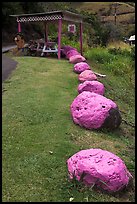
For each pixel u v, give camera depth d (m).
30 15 15.07
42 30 26.52
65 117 6.69
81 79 9.66
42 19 14.73
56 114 6.82
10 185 4.36
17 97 7.64
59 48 14.17
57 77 10.09
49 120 6.49
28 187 4.34
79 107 6.42
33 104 7.23
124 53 17.69
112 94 9.98
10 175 4.58
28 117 6.53
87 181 4.20
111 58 15.20
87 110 6.27
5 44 20.95
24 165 4.83
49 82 9.30
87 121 6.22
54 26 24.55
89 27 26.14
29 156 5.09
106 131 6.31
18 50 16.20
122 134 6.54
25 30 24.36
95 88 8.05
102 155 4.36
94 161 4.25
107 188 4.14
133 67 14.69
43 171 4.71
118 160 4.30
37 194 4.20
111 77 12.31
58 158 5.09
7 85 8.62
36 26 25.94
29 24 25.17
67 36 21.22
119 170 4.17
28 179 4.51
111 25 28.44
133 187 4.46
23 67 11.14
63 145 5.52
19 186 4.35
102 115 6.19
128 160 5.44
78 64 11.10
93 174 4.14
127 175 4.34
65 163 4.96
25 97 7.68
